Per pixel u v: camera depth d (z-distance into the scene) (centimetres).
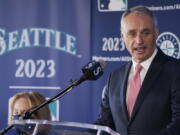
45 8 543
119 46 516
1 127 550
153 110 280
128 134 287
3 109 551
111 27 520
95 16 525
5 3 553
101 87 521
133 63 302
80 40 530
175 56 497
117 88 306
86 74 257
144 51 283
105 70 520
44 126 220
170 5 496
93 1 527
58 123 214
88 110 526
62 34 537
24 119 242
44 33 543
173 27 496
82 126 209
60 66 538
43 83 542
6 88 552
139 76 295
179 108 268
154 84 285
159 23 500
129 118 290
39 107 261
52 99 260
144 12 276
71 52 534
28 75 546
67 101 532
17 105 313
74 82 258
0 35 555
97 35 524
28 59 546
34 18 545
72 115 531
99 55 523
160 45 501
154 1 501
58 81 538
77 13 532
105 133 206
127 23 277
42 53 543
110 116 315
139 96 286
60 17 538
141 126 282
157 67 289
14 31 551
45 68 541
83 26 530
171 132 253
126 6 514
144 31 275
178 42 495
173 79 281
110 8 520
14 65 550
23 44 548
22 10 549
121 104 296
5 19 554
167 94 280
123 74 308
